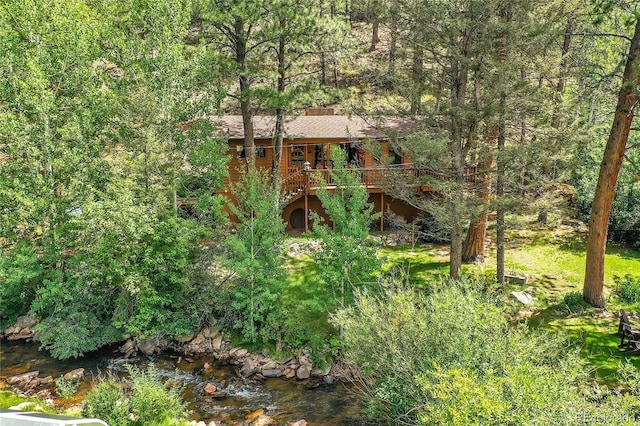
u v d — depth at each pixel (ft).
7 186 51.83
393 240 68.80
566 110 48.49
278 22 62.49
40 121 52.49
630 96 45.29
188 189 60.34
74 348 49.39
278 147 69.92
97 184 54.08
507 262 61.05
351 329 34.86
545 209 47.42
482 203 46.14
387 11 45.70
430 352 30.42
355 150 80.18
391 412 33.65
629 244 66.54
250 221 49.08
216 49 65.87
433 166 47.70
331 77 108.17
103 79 58.44
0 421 24.22
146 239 50.57
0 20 52.37
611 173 47.32
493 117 44.34
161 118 54.29
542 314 49.08
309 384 44.47
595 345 43.37
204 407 41.32
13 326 55.06
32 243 53.98
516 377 24.88
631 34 57.82
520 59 42.37
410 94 47.11
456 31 43.19
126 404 35.73
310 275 57.72
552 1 44.04
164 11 55.01
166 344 51.16
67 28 54.49
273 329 48.55
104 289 51.93
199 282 51.85
